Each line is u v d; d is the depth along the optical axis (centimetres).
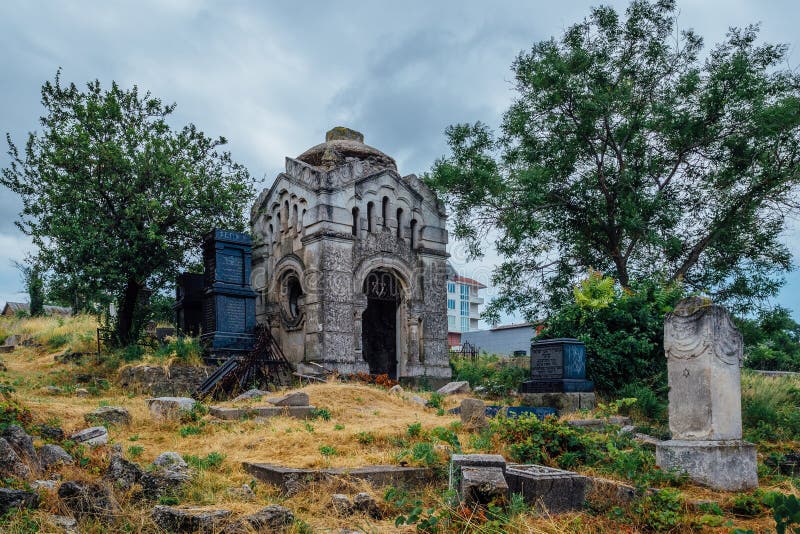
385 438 1134
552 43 2691
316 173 2398
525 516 725
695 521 761
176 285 2480
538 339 2206
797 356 3141
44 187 2195
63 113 2298
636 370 1992
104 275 2153
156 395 1764
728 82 2466
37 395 1597
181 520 661
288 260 2525
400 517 683
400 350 2550
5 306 5153
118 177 2209
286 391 1712
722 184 2562
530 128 2798
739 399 1066
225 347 2116
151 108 2403
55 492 740
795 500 519
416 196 2630
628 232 2617
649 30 2700
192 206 2341
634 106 2666
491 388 2192
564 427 1083
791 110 2331
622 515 775
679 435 1055
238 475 897
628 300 2098
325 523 720
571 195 2745
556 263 2928
